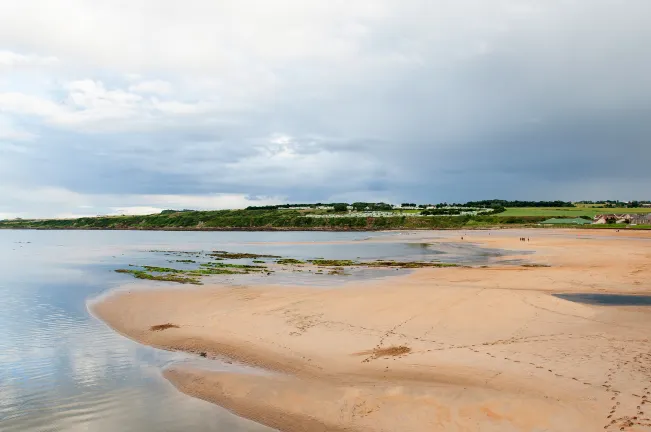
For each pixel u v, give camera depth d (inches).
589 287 928.3
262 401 430.3
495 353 497.7
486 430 341.1
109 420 403.2
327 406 406.3
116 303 928.9
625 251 1680.6
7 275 1446.9
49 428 389.4
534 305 701.3
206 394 456.4
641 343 507.2
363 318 685.9
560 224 4923.7
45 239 4239.7
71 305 928.9
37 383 491.5
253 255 2118.6
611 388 384.8
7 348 620.4
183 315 787.4
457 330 600.1
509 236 3164.4
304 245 2859.3
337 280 1168.2
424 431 350.3
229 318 738.2
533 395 383.6
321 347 569.0
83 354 593.0
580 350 489.1
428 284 1003.3
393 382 439.2
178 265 1716.3
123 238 4382.4
